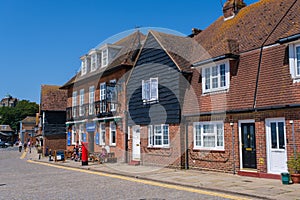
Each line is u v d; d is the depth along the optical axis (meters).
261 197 8.28
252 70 12.45
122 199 8.47
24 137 72.19
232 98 12.77
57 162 21.08
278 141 11.16
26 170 16.98
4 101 149.75
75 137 25.98
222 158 13.15
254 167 12.03
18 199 8.80
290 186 9.68
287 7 13.61
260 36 13.16
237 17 16.70
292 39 10.67
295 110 10.58
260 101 11.55
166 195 8.94
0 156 31.19
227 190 9.21
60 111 31.16
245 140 12.44
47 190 10.26
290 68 10.95
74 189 10.31
